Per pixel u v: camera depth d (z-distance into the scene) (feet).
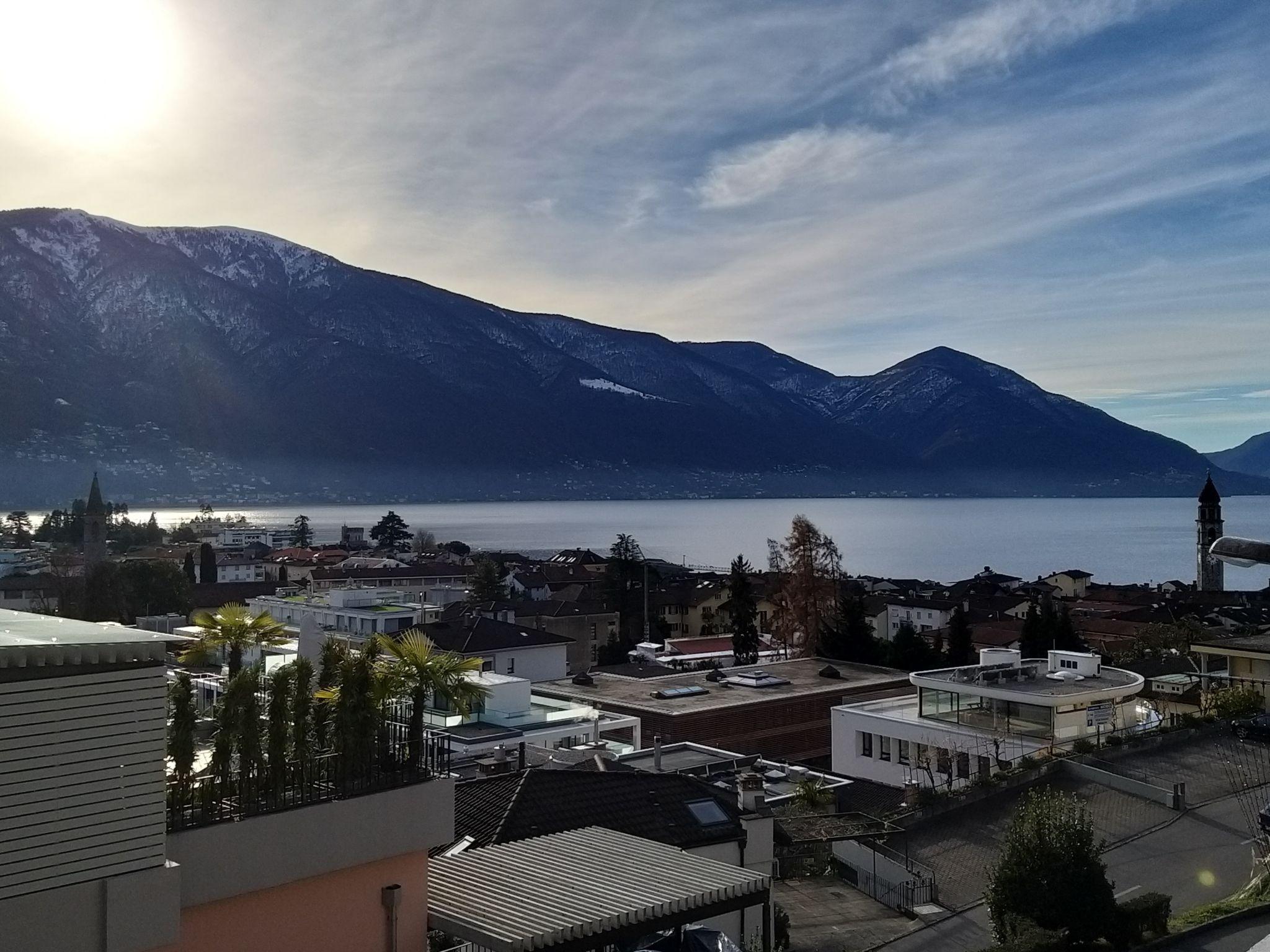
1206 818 117.60
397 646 59.41
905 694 218.18
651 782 93.15
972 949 86.38
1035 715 153.69
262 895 49.06
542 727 152.76
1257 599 519.19
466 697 58.90
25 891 39.45
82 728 41.16
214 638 64.39
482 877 64.49
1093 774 133.28
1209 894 93.35
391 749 56.65
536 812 83.61
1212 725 160.15
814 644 312.91
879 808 133.49
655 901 60.34
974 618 471.62
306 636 132.16
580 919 57.31
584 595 496.23
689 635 478.59
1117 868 101.71
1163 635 314.96
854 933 92.84
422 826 54.65
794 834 116.37
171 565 388.37
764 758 192.13
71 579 398.62
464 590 513.04
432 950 58.39
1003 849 84.02
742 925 76.23
